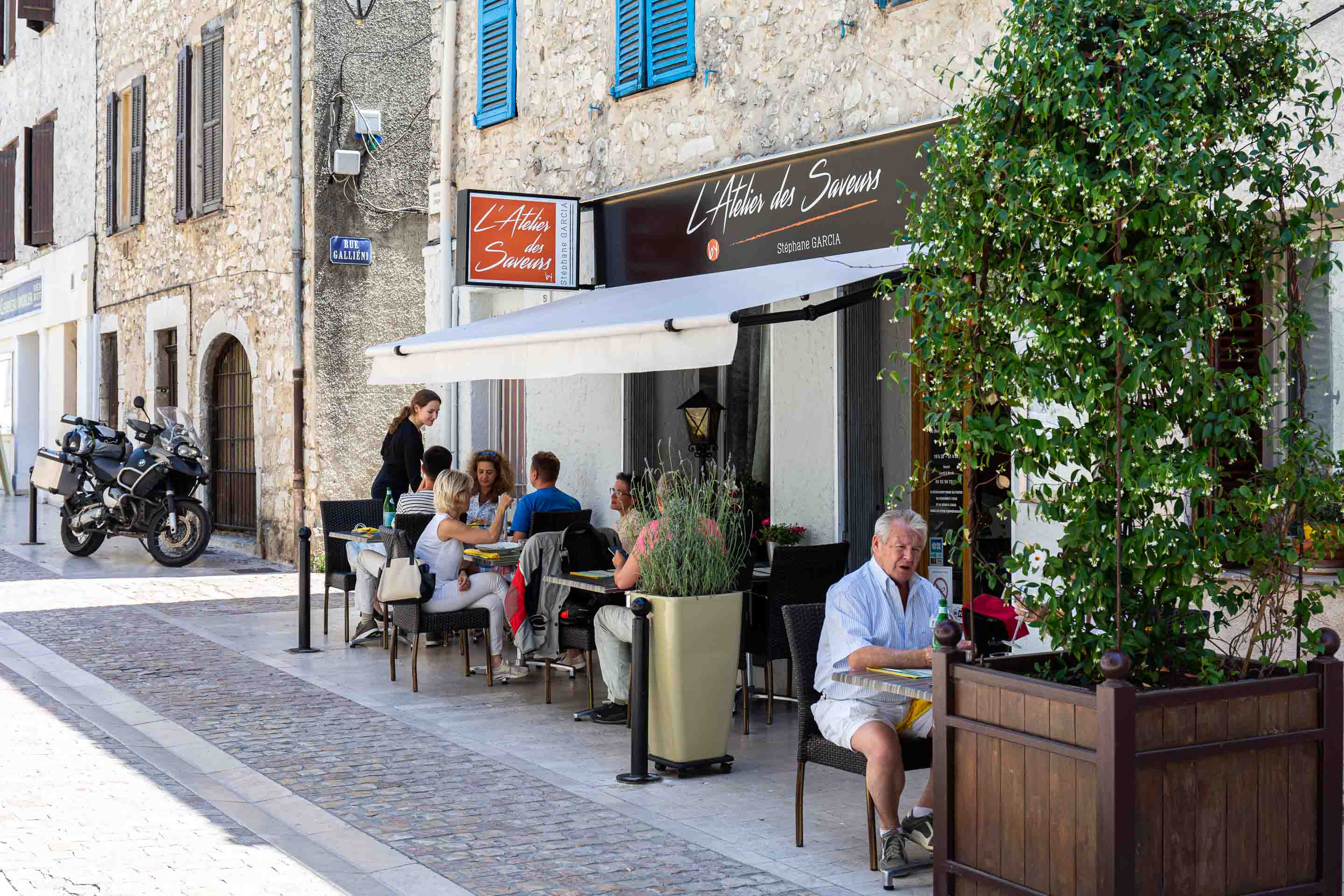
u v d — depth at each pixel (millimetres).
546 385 11539
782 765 6578
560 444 11375
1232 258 4023
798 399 8742
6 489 24891
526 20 11656
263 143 15641
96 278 21031
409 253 15250
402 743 6941
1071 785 3852
